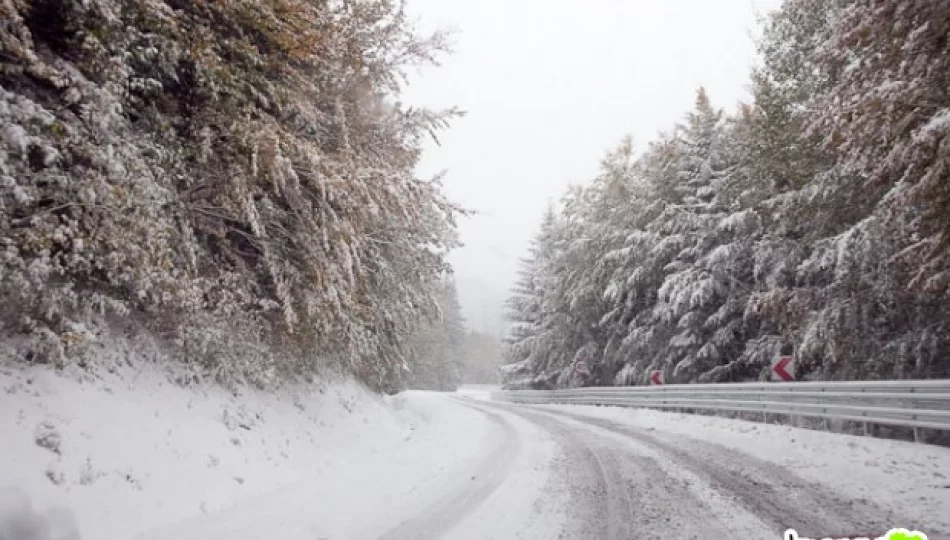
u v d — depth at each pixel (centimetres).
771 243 1362
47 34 560
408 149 1125
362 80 1012
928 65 730
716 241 1758
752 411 1249
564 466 811
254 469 668
